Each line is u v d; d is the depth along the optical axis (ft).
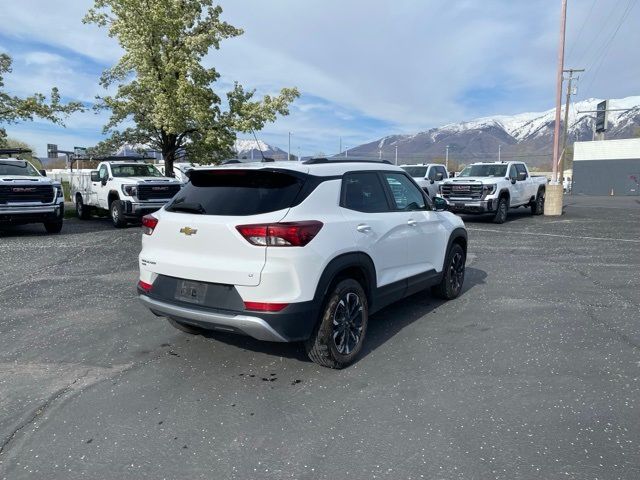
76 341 16.16
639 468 9.18
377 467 9.32
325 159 15.53
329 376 13.38
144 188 47.78
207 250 12.81
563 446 9.91
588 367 13.79
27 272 27.17
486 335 16.56
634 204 98.32
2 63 61.93
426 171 64.34
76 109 65.41
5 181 40.63
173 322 16.55
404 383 12.91
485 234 44.57
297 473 9.18
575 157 198.29
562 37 64.23
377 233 15.10
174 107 60.80
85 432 10.62
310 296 12.50
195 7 64.18
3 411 11.53
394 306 20.16
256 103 66.74
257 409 11.59
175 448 10.03
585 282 24.54
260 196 12.92
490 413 11.28
